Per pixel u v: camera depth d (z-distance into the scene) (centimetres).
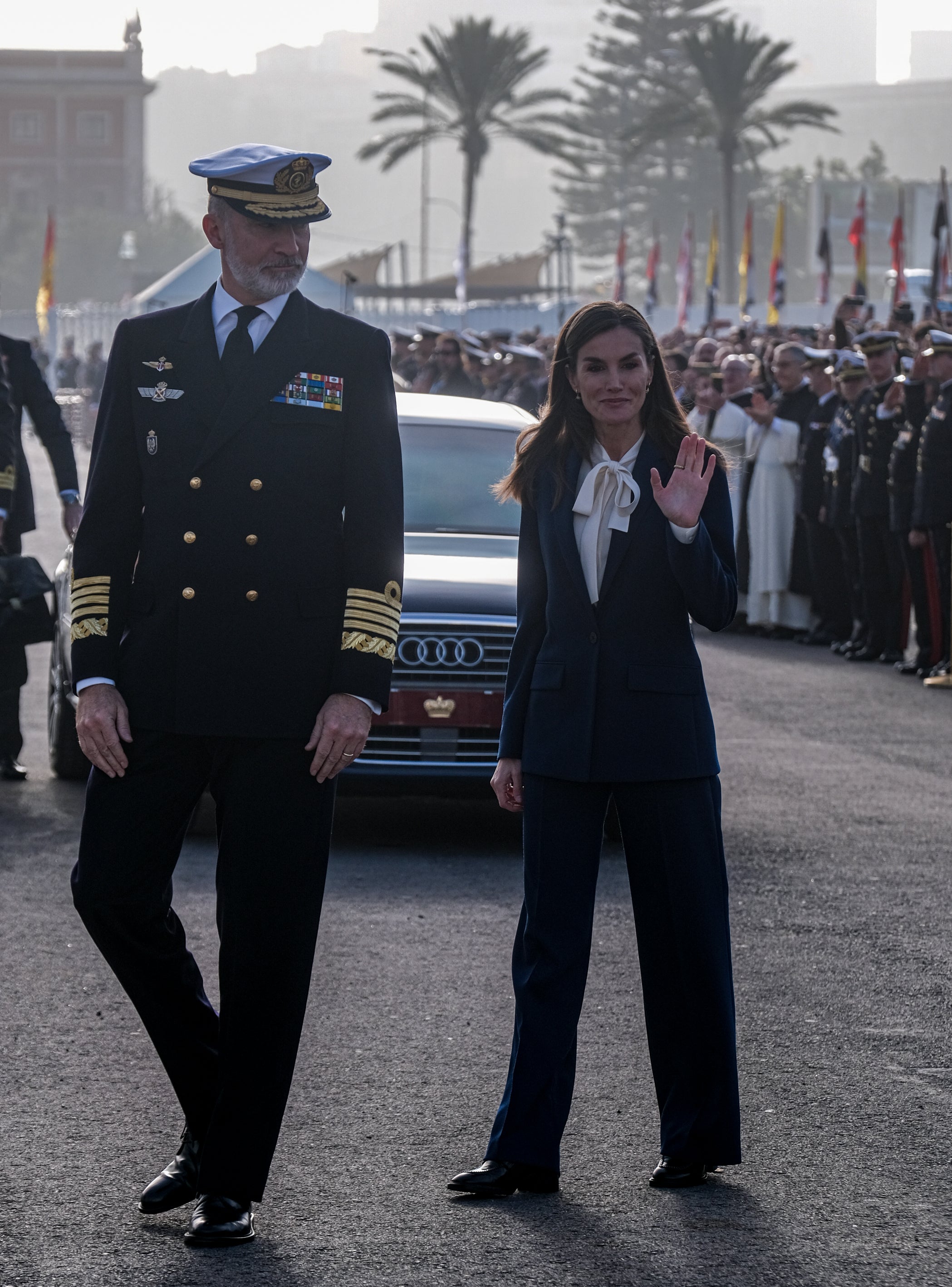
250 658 605
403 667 1185
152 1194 629
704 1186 659
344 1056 802
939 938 1015
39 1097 748
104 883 606
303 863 611
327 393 616
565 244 8769
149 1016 625
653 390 676
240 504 607
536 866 670
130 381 620
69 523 1427
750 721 1775
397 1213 630
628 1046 822
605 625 664
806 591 2456
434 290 8231
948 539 2036
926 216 7912
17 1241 601
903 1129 721
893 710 1853
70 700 1392
